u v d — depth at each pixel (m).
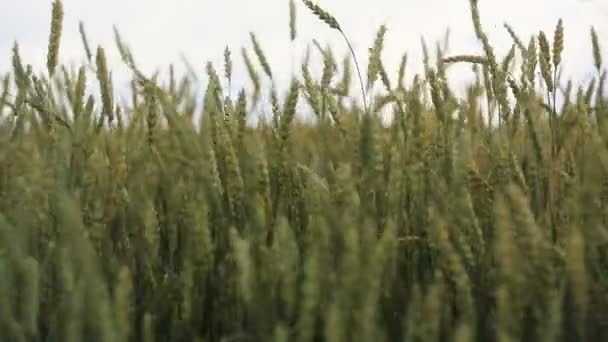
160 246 1.84
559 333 1.23
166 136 2.05
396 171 1.82
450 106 2.25
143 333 1.41
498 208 1.22
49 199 1.76
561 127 2.18
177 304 1.49
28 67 2.39
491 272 1.44
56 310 1.35
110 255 1.75
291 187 1.85
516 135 2.24
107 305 1.13
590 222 1.49
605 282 1.41
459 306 1.29
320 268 1.20
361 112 2.15
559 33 2.27
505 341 1.11
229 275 1.51
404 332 1.35
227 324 1.45
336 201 1.48
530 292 1.21
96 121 2.40
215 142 1.81
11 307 1.26
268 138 2.07
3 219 1.32
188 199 1.76
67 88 2.41
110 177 2.13
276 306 1.28
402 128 2.04
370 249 1.15
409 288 1.55
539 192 1.93
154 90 2.11
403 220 1.79
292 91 1.91
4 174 2.02
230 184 1.70
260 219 1.48
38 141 2.34
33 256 1.59
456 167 1.63
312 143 2.34
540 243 1.24
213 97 1.95
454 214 1.58
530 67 2.27
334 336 1.09
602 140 1.85
